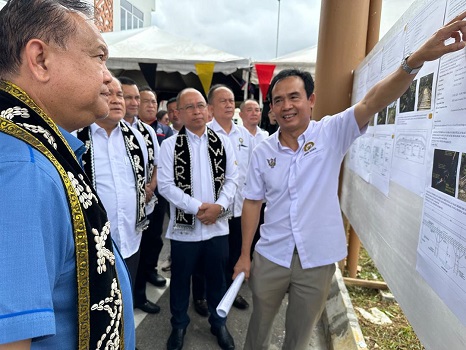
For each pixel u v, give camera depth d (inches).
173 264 90.7
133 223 81.7
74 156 28.0
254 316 73.3
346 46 102.3
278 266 68.6
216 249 91.2
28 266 20.2
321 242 65.9
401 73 46.3
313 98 67.6
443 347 37.0
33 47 25.4
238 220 122.1
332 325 92.9
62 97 27.2
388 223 59.4
